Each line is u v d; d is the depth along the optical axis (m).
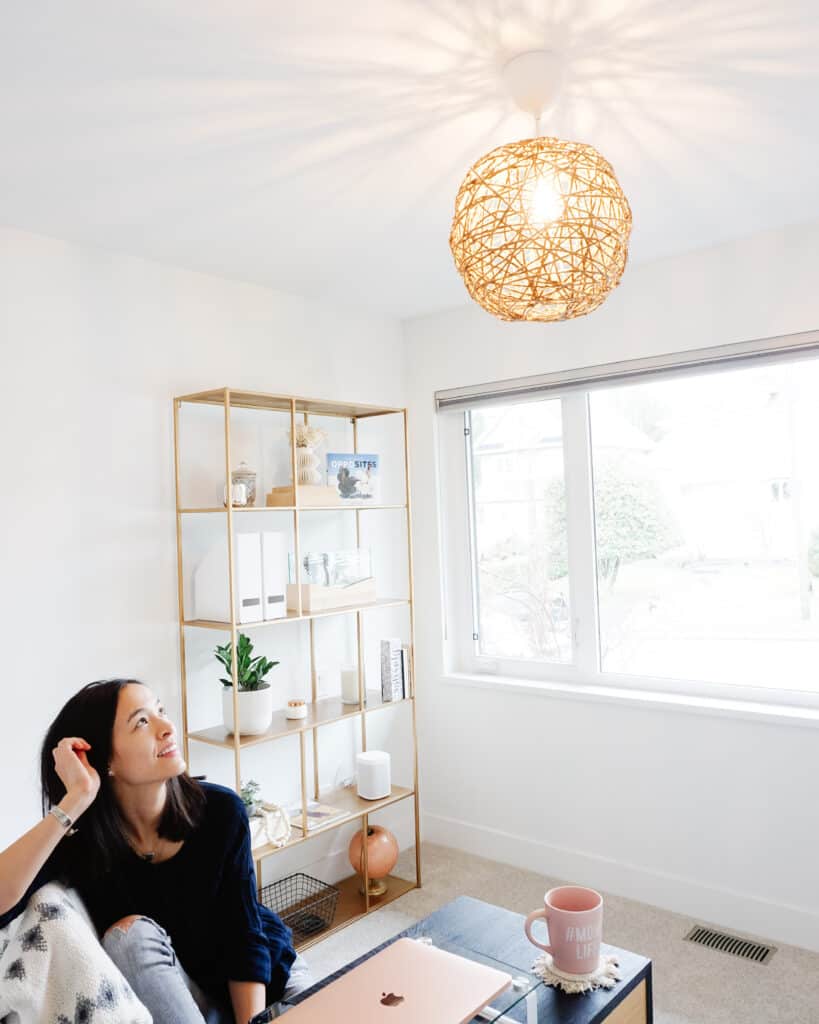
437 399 3.59
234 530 2.96
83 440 2.53
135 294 2.69
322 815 2.88
